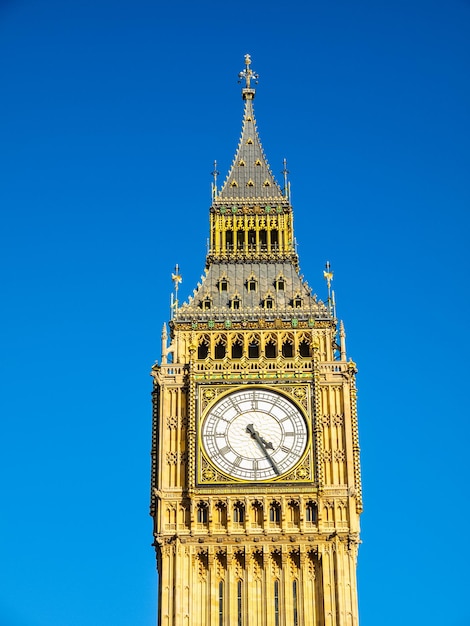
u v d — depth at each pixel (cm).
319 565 12700
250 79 15538
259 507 12850
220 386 13225
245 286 14038
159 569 12781
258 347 13600
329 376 13362
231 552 12700
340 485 12925
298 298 13888
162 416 13200
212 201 14600
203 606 12581
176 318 13675
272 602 12575
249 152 15000
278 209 14538
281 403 13175
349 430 13125
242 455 12988
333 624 12475
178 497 12900
